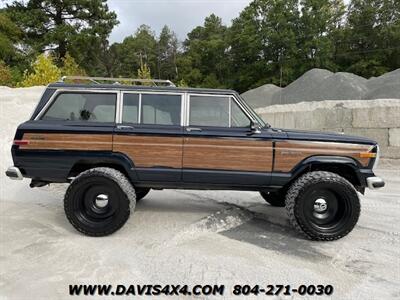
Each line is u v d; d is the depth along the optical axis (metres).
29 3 30.50
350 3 41.19
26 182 6.75
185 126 4.11
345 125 9.56
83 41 30.86
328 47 38.72
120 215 3.93
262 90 19.70
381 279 3.03
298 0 41.53
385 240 3.97
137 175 4.10
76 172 4.26
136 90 4.18
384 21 37.50
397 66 36.44
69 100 4.19
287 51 41.22
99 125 4.10
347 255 3.55
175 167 4.05
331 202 3.94
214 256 3.46
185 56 63.50
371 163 4.01
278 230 4.33
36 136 4.04
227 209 5.20
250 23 45.69
